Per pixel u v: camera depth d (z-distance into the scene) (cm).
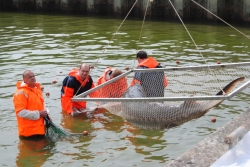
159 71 735
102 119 837
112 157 675
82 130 788
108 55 1345
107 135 761
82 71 842
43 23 2166
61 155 686
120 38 1669
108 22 2180
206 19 2155
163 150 695
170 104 628
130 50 1416
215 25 2039
